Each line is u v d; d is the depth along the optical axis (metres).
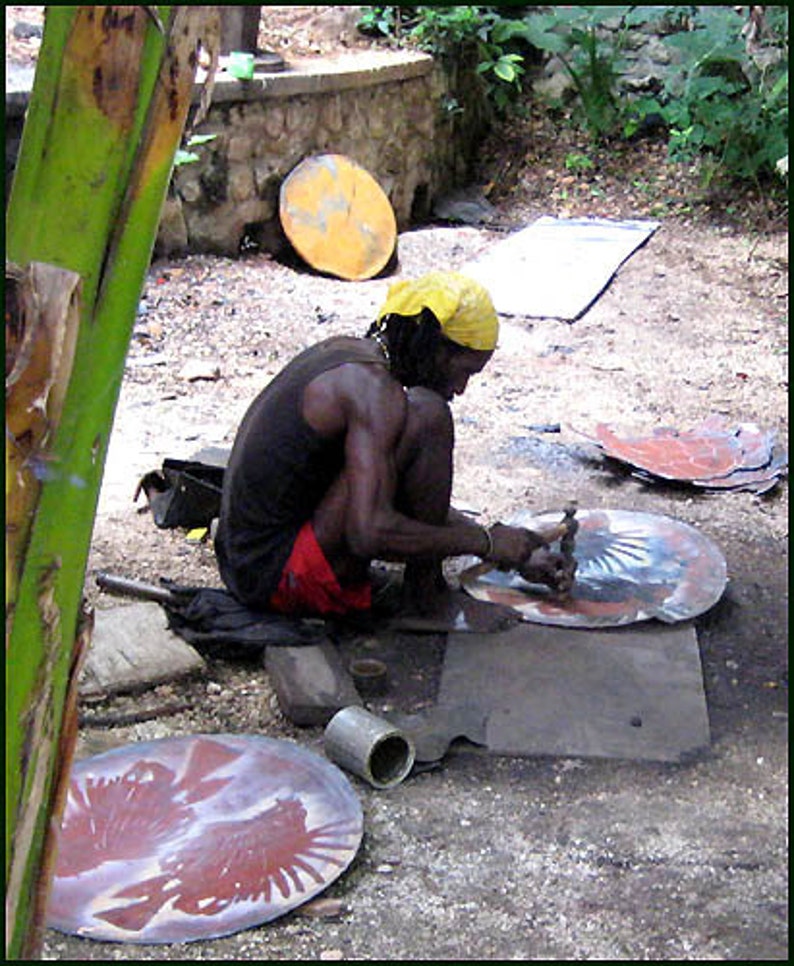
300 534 3.49
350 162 7.86
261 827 2.78
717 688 3.48
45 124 1.13
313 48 8.92
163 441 5.04
